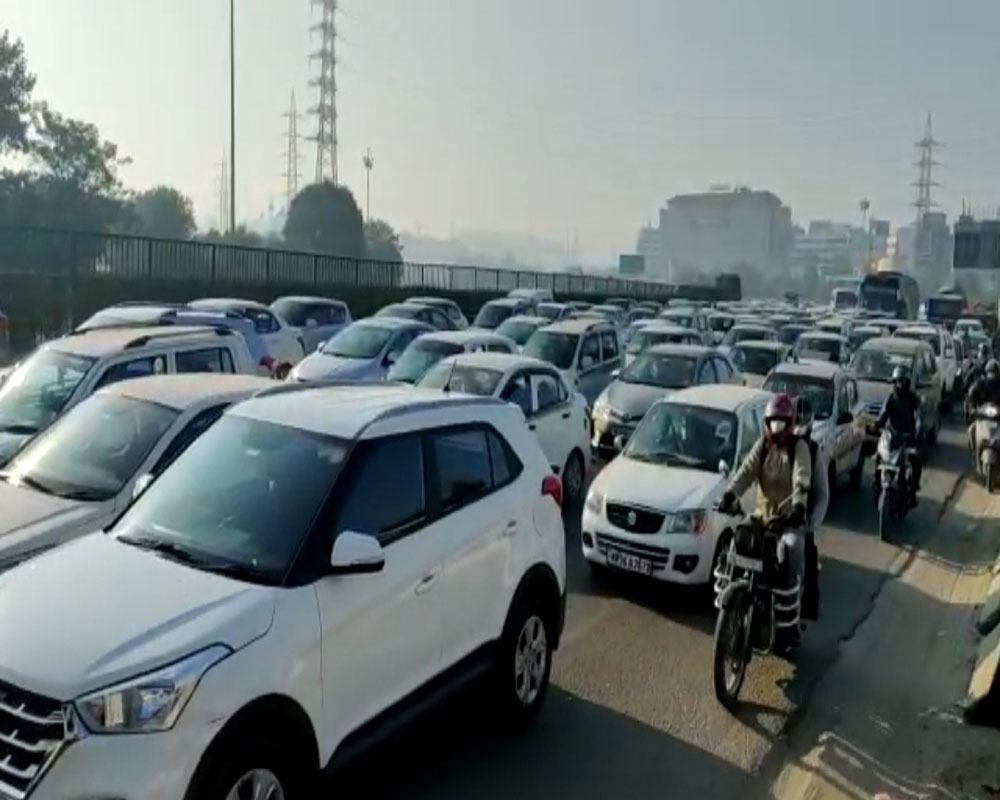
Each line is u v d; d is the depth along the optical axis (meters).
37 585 4.19
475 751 5.61
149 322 11.92
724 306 51.69
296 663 4.06
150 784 3.47
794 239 163.12
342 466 4.79
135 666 3.61
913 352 19.02
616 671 6.96
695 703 6.47
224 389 7.67
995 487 14.63
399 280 43.22
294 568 4.32
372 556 4.39
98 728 3.49
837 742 6.00
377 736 4.60
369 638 4.52
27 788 3.44
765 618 6.75
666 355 16.28
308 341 22.89
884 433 12.12
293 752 4.08
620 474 9.31
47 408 8.43
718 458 9.48
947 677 7.16
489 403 6.08
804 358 21.25
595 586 9.00
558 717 6.14
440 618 5.05
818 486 6.98
